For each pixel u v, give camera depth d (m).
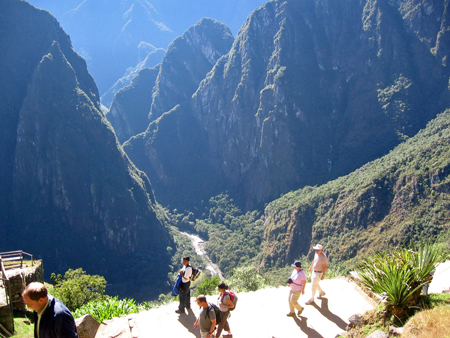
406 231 58.12
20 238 100.62
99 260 100.12
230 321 9.82
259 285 22.39
